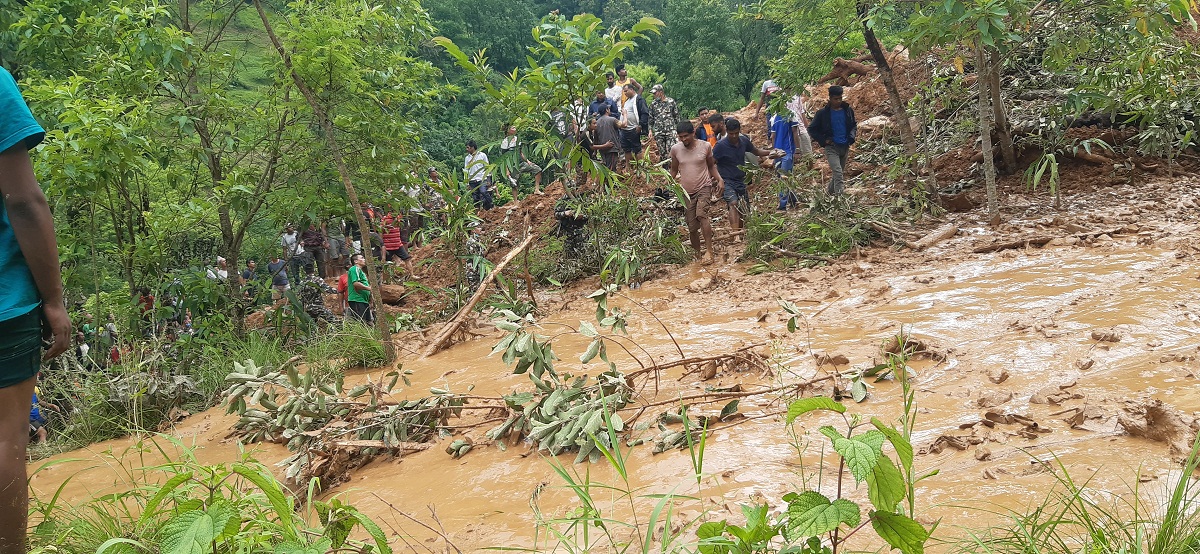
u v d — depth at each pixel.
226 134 9.88
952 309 6.18
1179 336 4.76
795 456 3.76
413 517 3.94
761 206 11.87
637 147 14.94
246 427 6.07
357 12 9.91
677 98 50.28
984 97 9.46
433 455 4.88
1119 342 4.76
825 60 11.76
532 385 5.99
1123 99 10.04
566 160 9.62
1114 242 7.88
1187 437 3.22
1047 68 11.60
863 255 9.17
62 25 9.69
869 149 13.65
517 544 3.34
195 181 10.30
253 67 10.70
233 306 9.89
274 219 10.36
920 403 4.28
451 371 7.12
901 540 2.08
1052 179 9.67
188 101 9.76
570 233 11.37
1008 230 9.12
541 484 3.96
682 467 3.81
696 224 10.48
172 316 9.74
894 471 2.09
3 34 10.20
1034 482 3.13
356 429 5.09
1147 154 10.52
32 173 3.10
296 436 5.38
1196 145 10.79
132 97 9.13
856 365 5.06
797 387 4.69
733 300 8.18
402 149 10.30
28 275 3.11
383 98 10.16
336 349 8.41
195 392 7.95
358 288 10.58
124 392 7.52
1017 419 3.74
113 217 9.80
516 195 17.62
